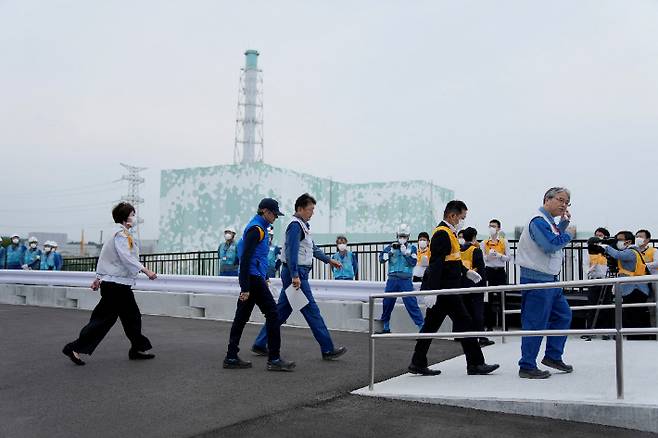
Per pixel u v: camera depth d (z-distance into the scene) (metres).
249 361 7.08
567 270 11.29
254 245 6.61
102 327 7.09
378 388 5.82
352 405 5.27
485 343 8.92
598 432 4.52
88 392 5.68
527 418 4.89
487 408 5.11
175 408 5.10
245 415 4.90
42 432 4.45
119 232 7.19
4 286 16.36
